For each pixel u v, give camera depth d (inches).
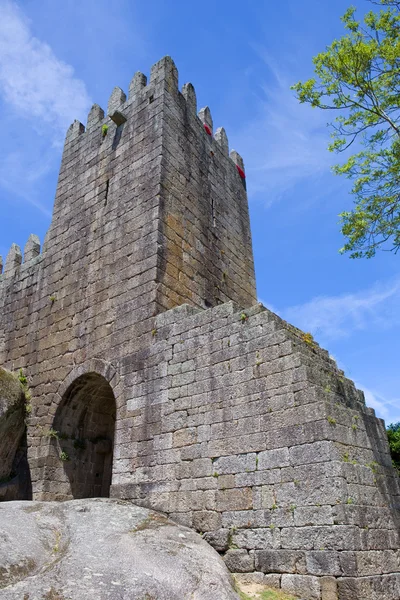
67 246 863.1
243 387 518.0
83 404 759.1
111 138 893.2
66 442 735.1
